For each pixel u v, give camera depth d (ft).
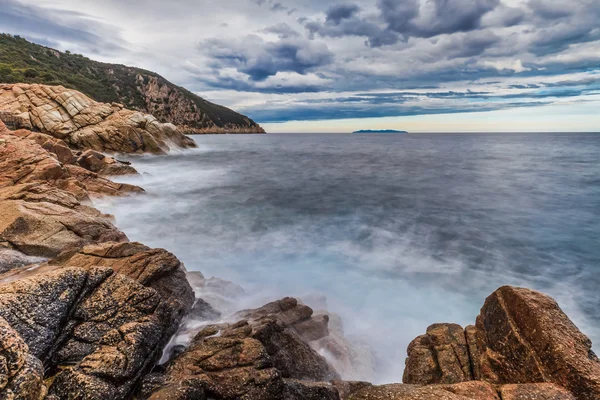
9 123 121.80
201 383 16.28
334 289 41.75
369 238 61.26
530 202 88.02
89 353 17.33
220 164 160.45
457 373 20.35
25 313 16.81
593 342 31.65
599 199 90.12
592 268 48.62
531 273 47.06
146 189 94.17
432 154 222.07
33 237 34.01
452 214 77.82
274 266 48.03
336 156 210.38
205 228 63.87
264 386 16.75
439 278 45.27
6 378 12.12
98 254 28.48
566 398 14.24
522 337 18.37
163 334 21.08
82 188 59.77
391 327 34.45
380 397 16.40
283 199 91.71
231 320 27.45
